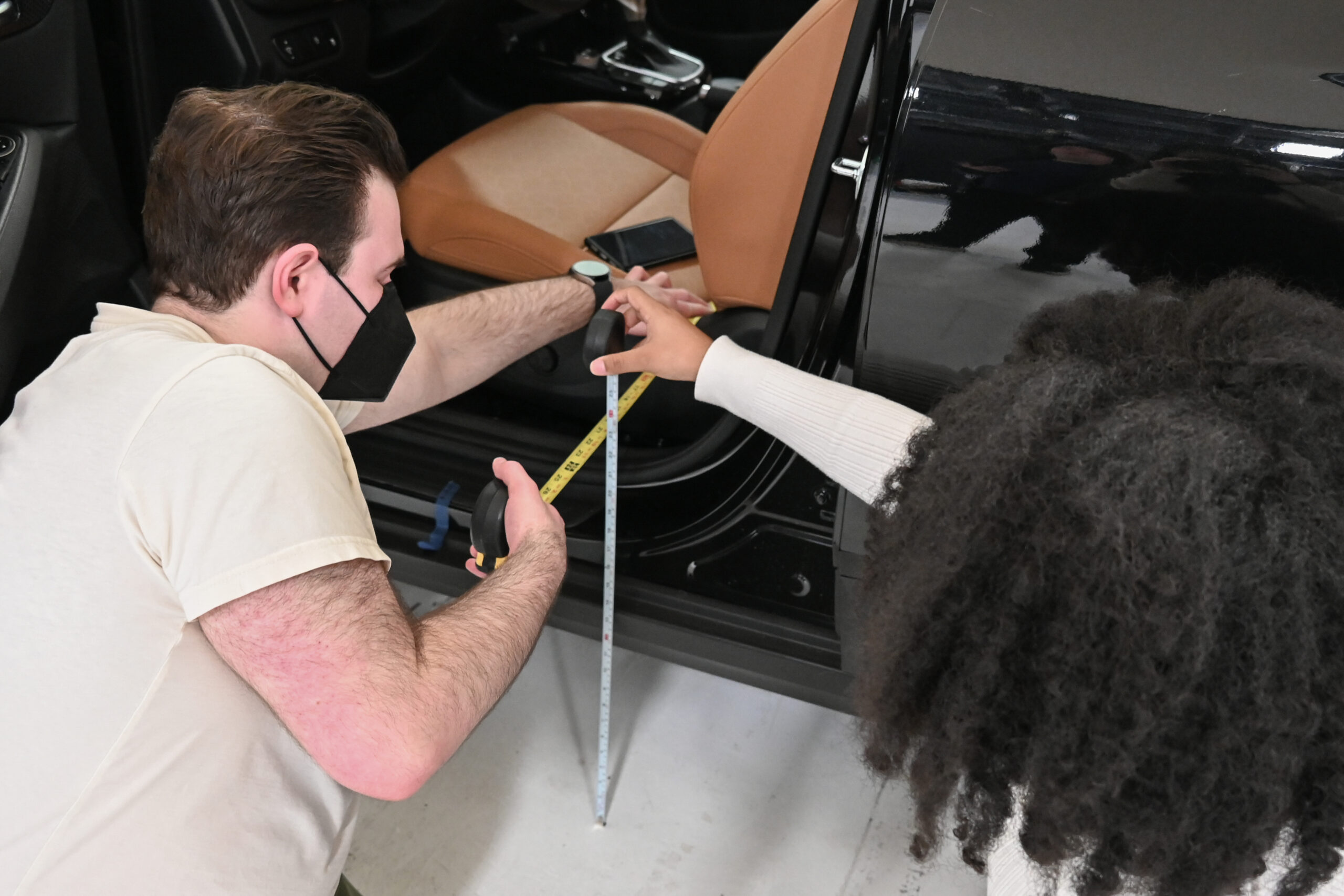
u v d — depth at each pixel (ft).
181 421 2.77
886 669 2.04
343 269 3.15
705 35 8.55
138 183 5.69
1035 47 3.43
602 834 5.00
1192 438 1.73
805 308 4.59
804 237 4.35
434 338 4.41
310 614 2.72
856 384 4.24
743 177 4.60
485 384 5.86
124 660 2.79
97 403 2.87
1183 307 2.16
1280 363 1.87
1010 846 2.61
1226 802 1.76
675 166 6.91
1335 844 1.85
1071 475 1.77
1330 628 1.69
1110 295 2.30
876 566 2.30
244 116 2.95
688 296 5.13
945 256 3.67
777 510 5.17
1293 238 3.28
